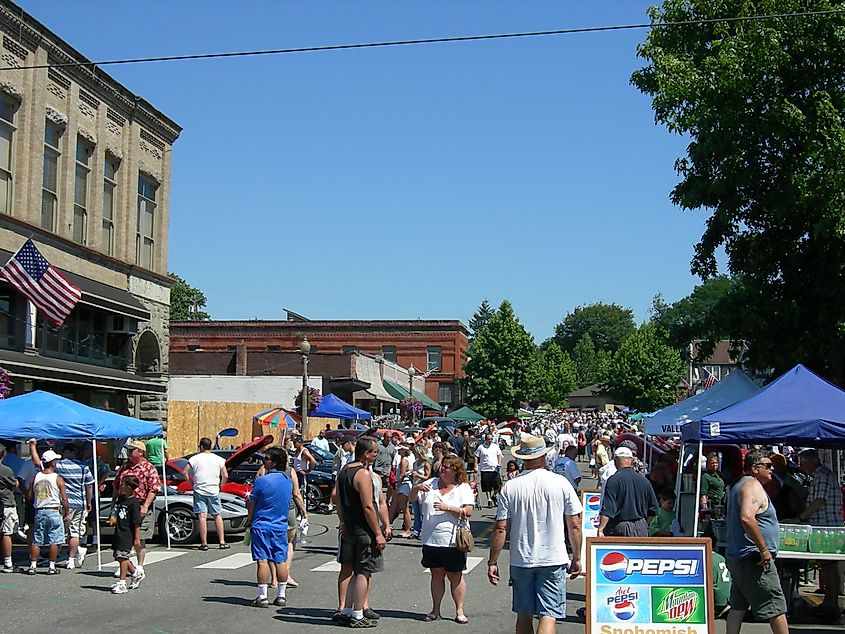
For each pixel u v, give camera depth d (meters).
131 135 31.42
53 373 24.94
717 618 11.75
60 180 27.23
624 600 8.79
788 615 12.08
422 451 20.36
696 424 12.42
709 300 61.06
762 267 21.72
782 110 19.70
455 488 11.48
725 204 21.36
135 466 13.98
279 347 77.12
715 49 21.22
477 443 35.19
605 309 176.38
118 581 13.23
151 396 33.12
